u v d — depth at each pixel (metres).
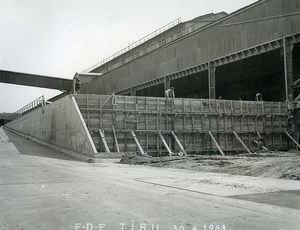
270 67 49.75
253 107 42.38
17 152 35.47
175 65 56.19
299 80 39.22
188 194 11.52
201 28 51.00
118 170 21.11
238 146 40.91
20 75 91.62
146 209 9.02
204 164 22.88
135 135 35.00
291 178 15.62
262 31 42.09
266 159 24.97
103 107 34.84
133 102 36.09
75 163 27.11
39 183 14.59
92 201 10.20
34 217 8.21
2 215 8.46
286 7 39.41
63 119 38.22
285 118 43.31
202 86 60.88
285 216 8.29
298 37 38.41
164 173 18.95
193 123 38.88
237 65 55.16
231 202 10.08
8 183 14.59
